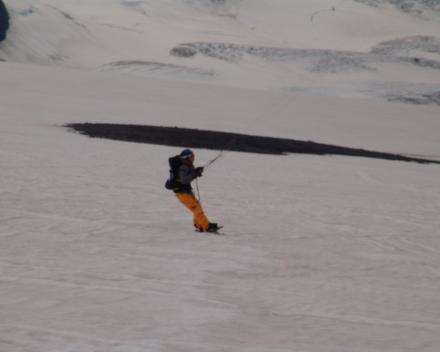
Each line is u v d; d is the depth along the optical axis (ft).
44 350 59.57
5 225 143.84
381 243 156.15
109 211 173.78
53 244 126.62
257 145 532.73
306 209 208.13
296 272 117.50
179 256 122.62
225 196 225.97
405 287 109.50
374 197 260.83
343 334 74.90
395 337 74.38
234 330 73.05
